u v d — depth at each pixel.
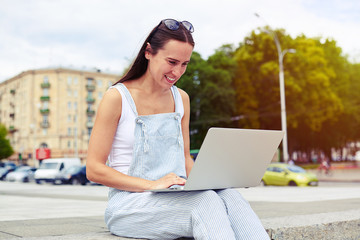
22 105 70.38
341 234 2.77
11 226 3.07
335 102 34.94
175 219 1.94
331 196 8.09
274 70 31.62
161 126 2.18
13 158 71.69
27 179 28.59
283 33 33.44
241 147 1.94
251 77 33.28
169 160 2.18
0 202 7.63
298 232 2.49
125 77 2.27
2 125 63.09
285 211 4.00
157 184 1.98
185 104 2.46
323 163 30.30
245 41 33.97
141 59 2.24
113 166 2.22
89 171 2.10
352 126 41.59
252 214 1.91
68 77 68.75
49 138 66.88
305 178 17.91
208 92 30.11
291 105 32.78
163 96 2.31
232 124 32.62
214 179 1.91
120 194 2.19
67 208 5.93
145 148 2.13
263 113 33.41
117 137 2.18
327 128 40.28
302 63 32.72
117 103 2.13
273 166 19.08
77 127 69.12
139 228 2.06
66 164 25.64
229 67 32.25
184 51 2.12
